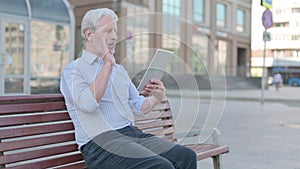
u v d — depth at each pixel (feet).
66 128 9.43
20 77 39.63
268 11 53.01
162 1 83.71
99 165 8.50
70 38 44.14
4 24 38.17
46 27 41.98
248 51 135.74
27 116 8.64
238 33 130.11
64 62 43.91
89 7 70.64
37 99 9.00
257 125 28.94
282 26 129.70
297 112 40.63
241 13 132.67
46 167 8.70
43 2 41.65
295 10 110.22
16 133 8.32
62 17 43.27
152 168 8.04
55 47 43.01
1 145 8.02
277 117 35.14
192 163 9.17
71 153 9.37
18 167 8.21
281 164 16.21
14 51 39.14
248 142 21.35
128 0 69.87
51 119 9.15
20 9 39.34
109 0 68.08
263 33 54.80
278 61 146.10
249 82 113.39
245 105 51.11
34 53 41.22
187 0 99.09
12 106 8.43
